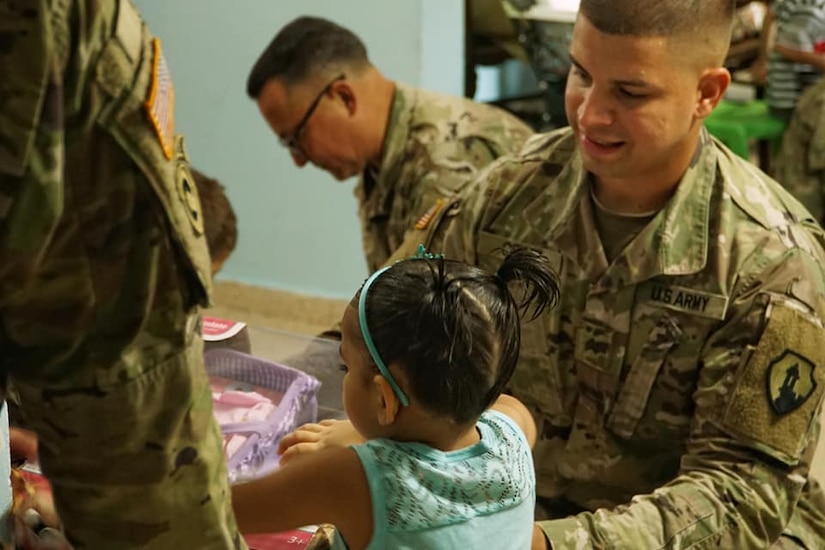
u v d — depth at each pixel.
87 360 0.66
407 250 1.61
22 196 0.60
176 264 0.67
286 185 3.30
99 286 0.65
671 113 1.25
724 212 1.35
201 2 3.21
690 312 1.34
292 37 1.96
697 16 1.21
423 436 1.05
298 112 1.96
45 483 1.00
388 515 1.01
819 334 1.30
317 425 1.26
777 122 2.90
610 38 1.21
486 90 3.78
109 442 0.68
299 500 1.02
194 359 0.70
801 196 2.88
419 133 1.99
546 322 1.44
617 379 1.40
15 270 0.62
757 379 1.29
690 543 1.25
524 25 3.16
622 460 1.44
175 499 0.71
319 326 3.35
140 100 0.64
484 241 1.51
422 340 1.01
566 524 1.22
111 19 0.63
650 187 1.35
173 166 0.67
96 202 0.64
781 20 2.83
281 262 3.42
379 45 3.00
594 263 1.40
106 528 0.71
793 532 1.44
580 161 1.44
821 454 2.37
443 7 2.97
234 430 1.25
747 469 1.29
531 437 1.27
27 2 0.58
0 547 0.89
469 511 1.03
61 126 0.61
